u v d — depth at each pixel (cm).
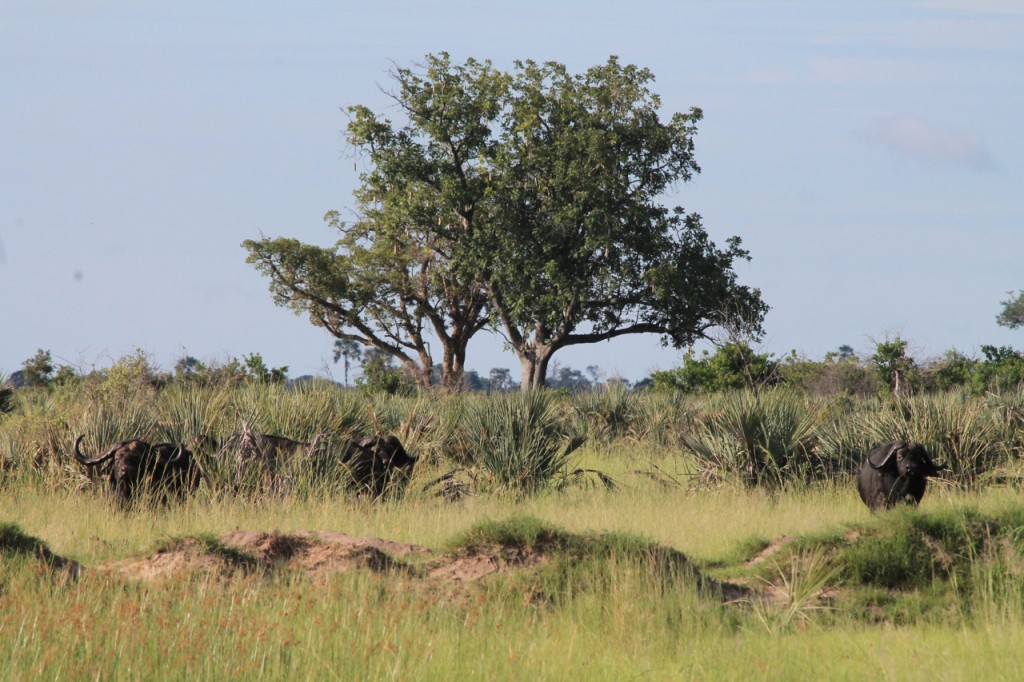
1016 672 2173
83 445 4981
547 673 2206
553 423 5844
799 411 5606
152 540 3388
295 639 2277
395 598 2719
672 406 7638
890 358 9988
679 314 14812
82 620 2297
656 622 2627
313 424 5416
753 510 4522
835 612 2891
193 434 5097
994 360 11125
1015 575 2995
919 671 2188
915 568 3144
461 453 5559
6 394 7700
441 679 2155
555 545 3139
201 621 2412
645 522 4194
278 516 4181
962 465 5097
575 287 14238
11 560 2781
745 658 2342
